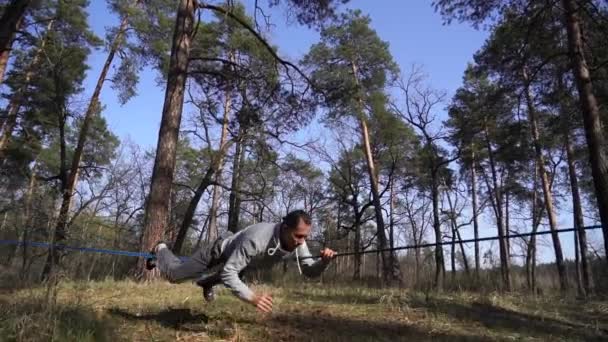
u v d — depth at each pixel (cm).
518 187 3450
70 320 472
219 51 1888
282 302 752
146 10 2059
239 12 1898
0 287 709
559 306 1060
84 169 2272
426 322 677
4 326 428
